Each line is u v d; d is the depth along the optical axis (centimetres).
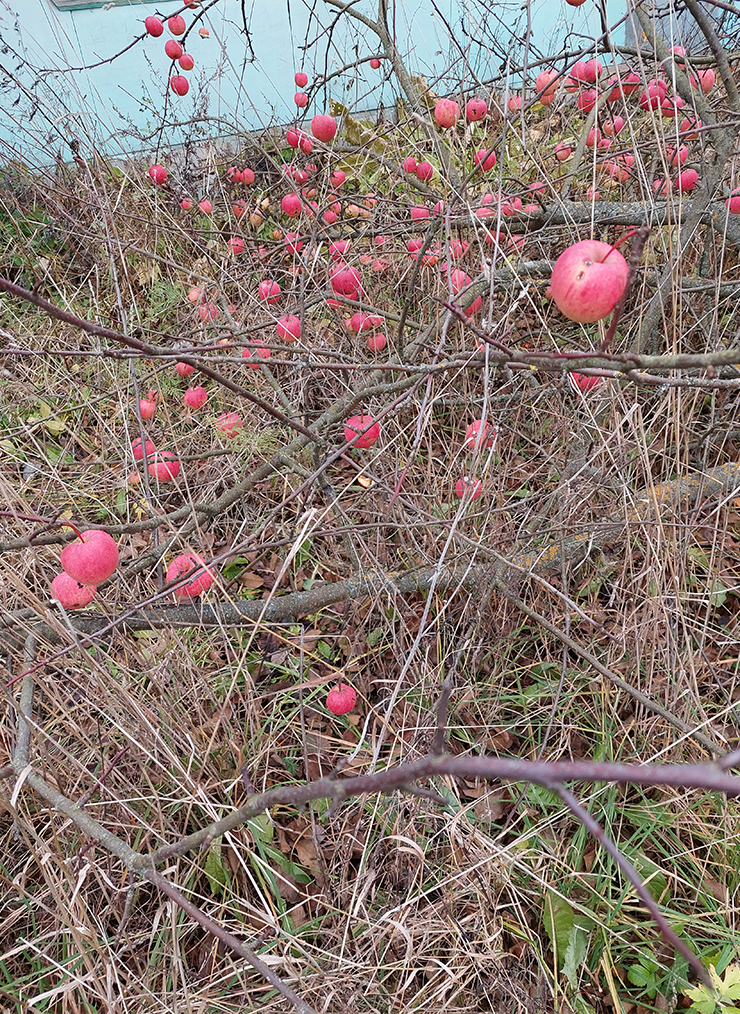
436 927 85
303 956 86
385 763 101
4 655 101
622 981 86
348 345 146
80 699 99
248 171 179
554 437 129
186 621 107
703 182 103
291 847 97
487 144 148
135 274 171
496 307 135
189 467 146
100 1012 81
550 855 90
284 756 106
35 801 93
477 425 106
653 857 94
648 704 89
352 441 81
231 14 222
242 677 113
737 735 101
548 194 140
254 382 143
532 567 98
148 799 90
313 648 120
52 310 59
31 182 178
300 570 129
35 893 90
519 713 107
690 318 133
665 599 96
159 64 228
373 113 231
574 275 56
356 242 140
